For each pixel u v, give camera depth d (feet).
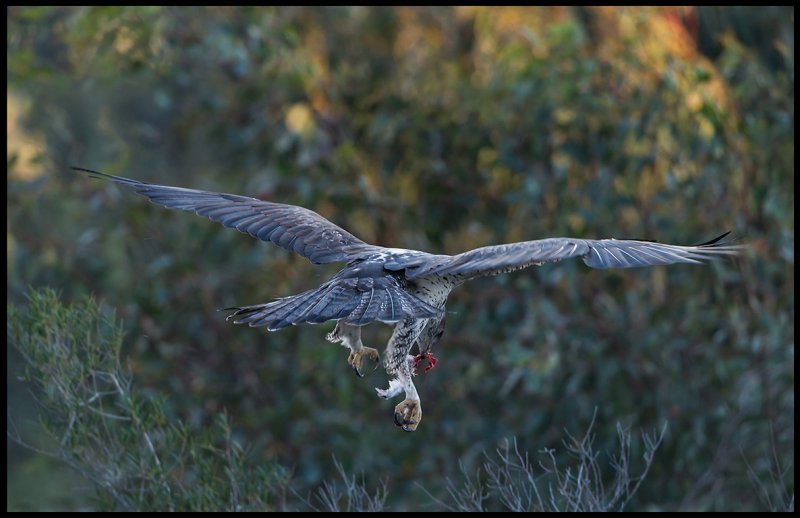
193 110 50.21
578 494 30.19
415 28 57.93
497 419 45.96
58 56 51.47
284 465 46.14
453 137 47.65
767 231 46.73
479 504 31.22
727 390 44.21
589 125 46.78
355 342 22.16
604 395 44.57
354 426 45.91
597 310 45.80
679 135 45.96
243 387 47.11
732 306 45.62
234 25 47.55
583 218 45.52
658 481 43.52
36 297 28.91
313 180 47.44
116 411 32.83
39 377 29.43
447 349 46.09
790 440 42.96
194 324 47.26
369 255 20.72
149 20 46.83
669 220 46.32
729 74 47.29
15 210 47.80
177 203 22.54
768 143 46.09
